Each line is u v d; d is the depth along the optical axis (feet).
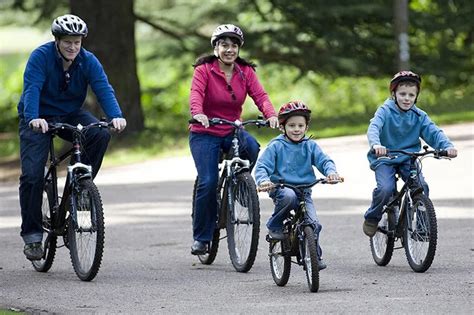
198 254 83.35
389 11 219.41
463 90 267.59
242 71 82.99
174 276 79.41
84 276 77.56
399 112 80.18
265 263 84.38
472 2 229.04
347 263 82.58
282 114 72.74
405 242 78.59
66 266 85.66
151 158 175.11
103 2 202.69
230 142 82.99
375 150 77.00
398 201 79.61
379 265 81.30
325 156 72.54
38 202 80.07
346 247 89.86
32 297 71.97
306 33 224.12
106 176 150.10
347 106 270.05
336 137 177.47
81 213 77.36
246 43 221.66
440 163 139.33
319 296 69.41
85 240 77.61
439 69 237.66
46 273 82.33
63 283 77.25
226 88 82.43
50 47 78.64
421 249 77.30
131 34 205.46
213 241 83.82
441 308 64.44
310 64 225.97
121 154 183.32
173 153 178.91
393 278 75.36
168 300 69.92
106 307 67.92
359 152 155.53
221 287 74.33
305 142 73.20
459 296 68.03
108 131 79.36
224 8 226.99
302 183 72.69
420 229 77.15
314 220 71.15
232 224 81.30
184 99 252.21
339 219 104.68
